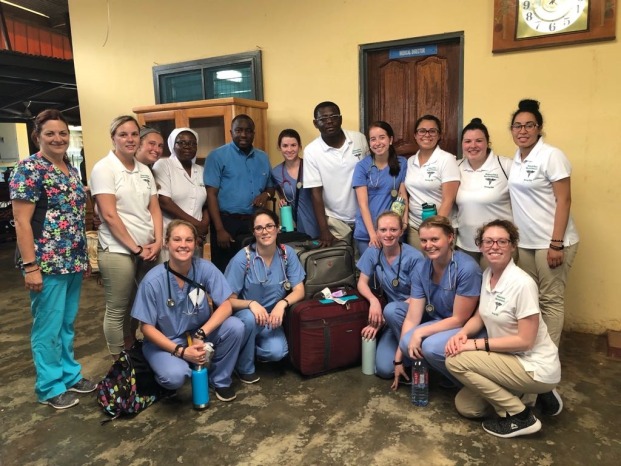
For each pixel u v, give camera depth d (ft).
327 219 10.63
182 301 7.89
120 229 8.18
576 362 9.12
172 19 14.07
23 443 6.97
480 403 7.16
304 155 10.44
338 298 8.98
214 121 12.39
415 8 11.02
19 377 9.13
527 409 6.75
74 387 8.39
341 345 8.77
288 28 12.50
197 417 7.53
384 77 11.82
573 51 9.75
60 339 8.05
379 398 7.98
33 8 22.13
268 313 9.00
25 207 7.21
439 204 9.26
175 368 7.50
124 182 8.32
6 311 13.33
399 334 8.59
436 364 7.47
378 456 6.43
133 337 9.53
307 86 12.50
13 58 17.40
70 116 27.94
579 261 10.35
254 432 7.07
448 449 6.55
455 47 10.98
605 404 7.59
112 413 7.54
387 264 8.82
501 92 10.48
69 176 7.74
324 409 7.67
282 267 8.93
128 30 14.82
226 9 13.24
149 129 9.52
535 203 8.09
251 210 10.74
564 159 7.77
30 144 28.91
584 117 9.87
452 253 7.63
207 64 13.69
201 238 10.23
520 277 6.58
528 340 6.47
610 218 9.96
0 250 22.47
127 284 8.52
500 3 10.12
